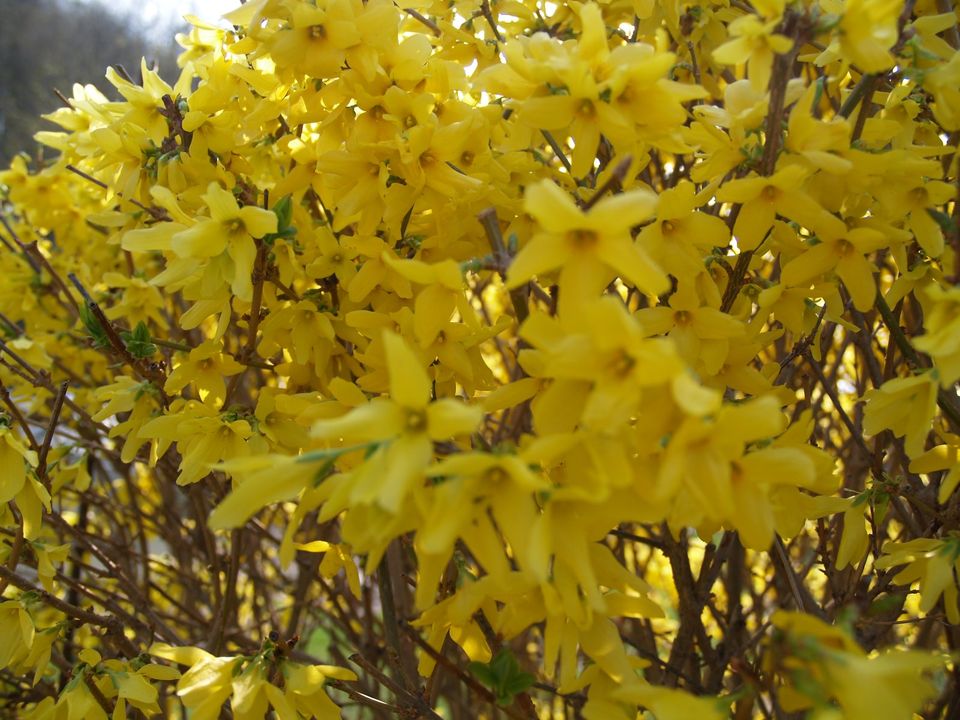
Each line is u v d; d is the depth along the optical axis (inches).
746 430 6.3
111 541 17.5
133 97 11.4
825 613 11.1
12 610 10.4
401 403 6.5
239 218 8.9
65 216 17.8
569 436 6.3
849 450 14.9
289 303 11.5
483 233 10.7
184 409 10.5
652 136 8.7
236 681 8.2
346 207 9.8
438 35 13.5
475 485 6.6
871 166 8.5
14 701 14.4
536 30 12.9
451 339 9.1
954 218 10.6
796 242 9.0
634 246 6.6
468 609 7.4
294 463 6.7
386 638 12.2
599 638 7.4
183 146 11.3
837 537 12.3
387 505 5.9
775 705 10.1
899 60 9.7
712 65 14.0
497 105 10.8
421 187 9.6
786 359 10.7
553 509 6.9
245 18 10.0
